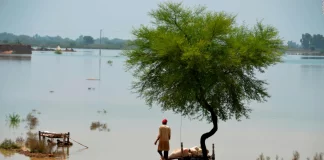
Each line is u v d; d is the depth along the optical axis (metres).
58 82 93.62
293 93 83.00
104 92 75.88
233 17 24.53
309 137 39.28
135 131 39.00
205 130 40.44
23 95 67.81
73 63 175.38
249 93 25.17
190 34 24.23
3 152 28.39
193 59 22.64
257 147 34.34
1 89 76.00
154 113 51.25
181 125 42.28
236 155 31.23
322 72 152.75
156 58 24.67
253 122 46.91
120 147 31.98
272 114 54.00
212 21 23.88
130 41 25.41
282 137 38.94
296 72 151.50
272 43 25.00
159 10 24.98
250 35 24.72
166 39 23.20
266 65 24.75
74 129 39.06
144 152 30.62
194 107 25.92
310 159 30.33
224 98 25.00
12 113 48.06
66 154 28.95
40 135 31.86
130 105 58.34
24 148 29.78
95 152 30.00
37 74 113.19
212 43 23.77
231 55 23.23
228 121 46.72
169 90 24.61
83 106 56.56
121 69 144.12
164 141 24.81
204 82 23.92
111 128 40.19
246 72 25.02
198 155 25.08
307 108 61.00
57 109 52.88
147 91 25.78
